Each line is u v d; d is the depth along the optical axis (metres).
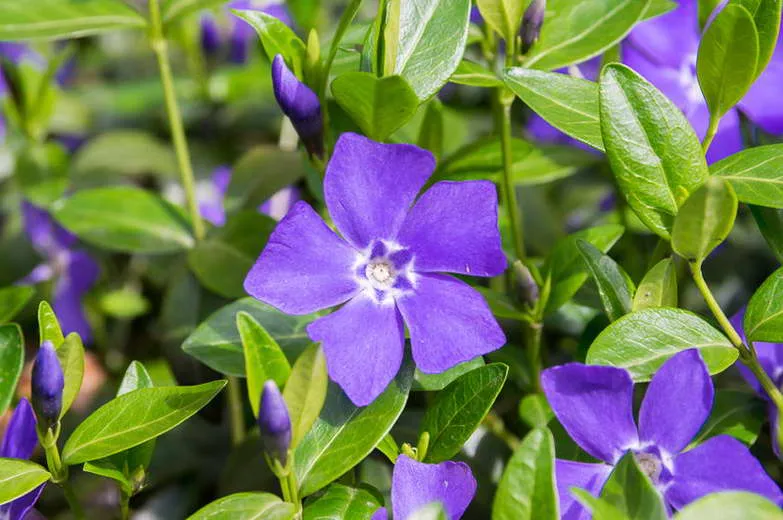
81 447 0.22
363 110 0.23
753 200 0.23
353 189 0.22
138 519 0.29
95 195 0.30
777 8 0.23
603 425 0.22
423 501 0.22
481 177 0.27
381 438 0.22
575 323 0.27
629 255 0.29
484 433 0.26
